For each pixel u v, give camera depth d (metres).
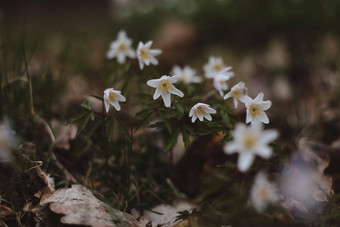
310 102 0.64
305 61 0.79
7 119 0.47
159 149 0.52
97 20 1.63
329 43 0.79
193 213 0.40
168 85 0.39
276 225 0.38
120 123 0.40
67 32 1.15
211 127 0.40
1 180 0.41
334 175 0.45
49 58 0.82
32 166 0.42
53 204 0.38
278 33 0.90
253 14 0.95
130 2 1.74
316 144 0.49
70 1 2.04
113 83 0.50
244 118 0.43
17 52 0.53
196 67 0.86
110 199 0.42
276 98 0.67
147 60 0.46
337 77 0.66
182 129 0.40
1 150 0.42
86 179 0.45
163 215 0.42
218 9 1.07
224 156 0.47
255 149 0.32
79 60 0.77
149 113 0.41
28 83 0.49
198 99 0.42
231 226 0.38
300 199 0.41
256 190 0.38
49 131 0.46
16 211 0.39
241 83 0.42
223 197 0.42
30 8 1.98
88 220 0.36
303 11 0.85
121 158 0.48
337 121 0.54
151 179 0.46
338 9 0.81
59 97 0.59
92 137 0.50
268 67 0.81
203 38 1.06
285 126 0.55
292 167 0.45
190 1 1.31
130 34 1.20
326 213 0.38
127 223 0.38
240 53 0.93
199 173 0.47
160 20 1.35
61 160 0.46
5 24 0.88
